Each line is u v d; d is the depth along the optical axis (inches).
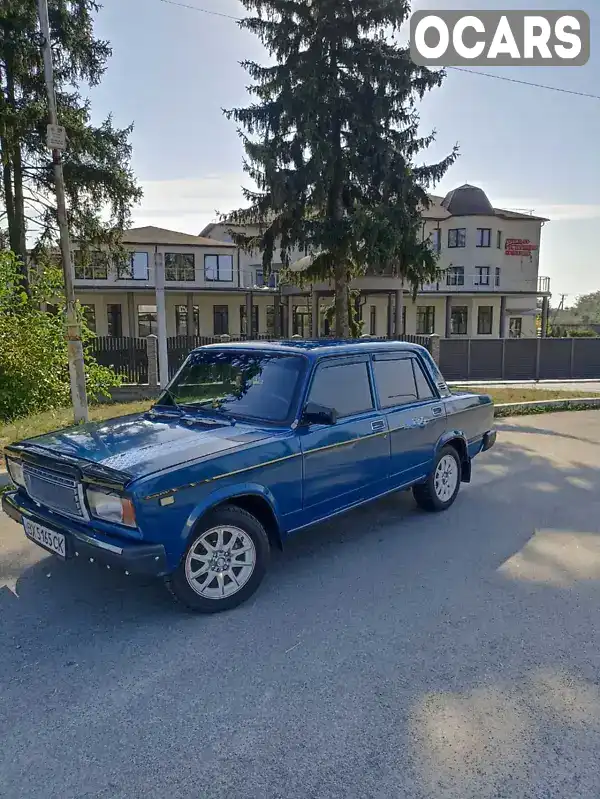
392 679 108.8
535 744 91.1
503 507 218.1
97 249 768.9
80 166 678.5
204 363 181.6
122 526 122.6
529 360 880.9
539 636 124.1
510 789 82.0
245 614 135.1
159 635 125.8
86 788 82.7
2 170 677.3
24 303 422.6
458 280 1519.4
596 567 161.3
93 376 462.6
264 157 566.3
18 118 597.9
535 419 439.5
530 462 292.5
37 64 617.6
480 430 236.2
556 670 111.5
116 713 99.5
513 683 107.3
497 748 90.2
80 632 127.3
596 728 94.8
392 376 191.6
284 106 575.2
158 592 146.8
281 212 619.2
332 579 153.9
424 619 131.8
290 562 165.8
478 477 263.3
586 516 207.0
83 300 1346.0
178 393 179.9
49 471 137.3
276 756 89.0
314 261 651.5
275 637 124.6
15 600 142.6
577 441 349.4
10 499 152.8
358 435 167.9
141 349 639.8
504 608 136.9
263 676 110.2
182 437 144.9
